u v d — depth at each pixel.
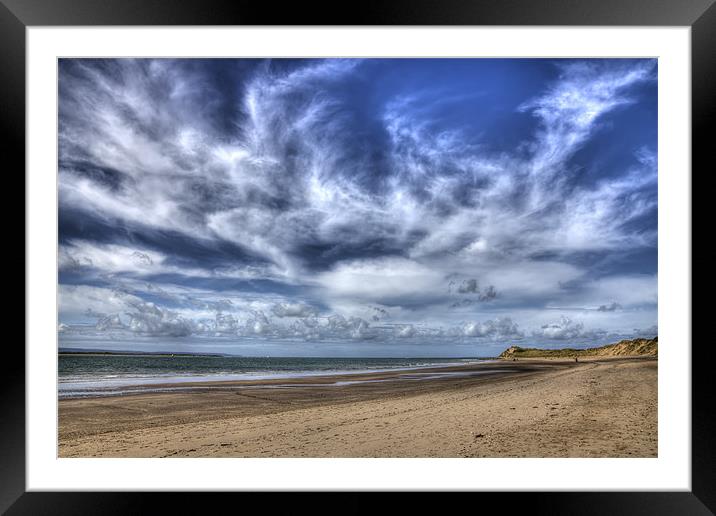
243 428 8.15
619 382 14.45
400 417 8.66
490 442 6.09
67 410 10.83
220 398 13.24
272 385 18.20
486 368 31.11
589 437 6.23
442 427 7.33
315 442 6.73
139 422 9.03
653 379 15.23
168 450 6.64
